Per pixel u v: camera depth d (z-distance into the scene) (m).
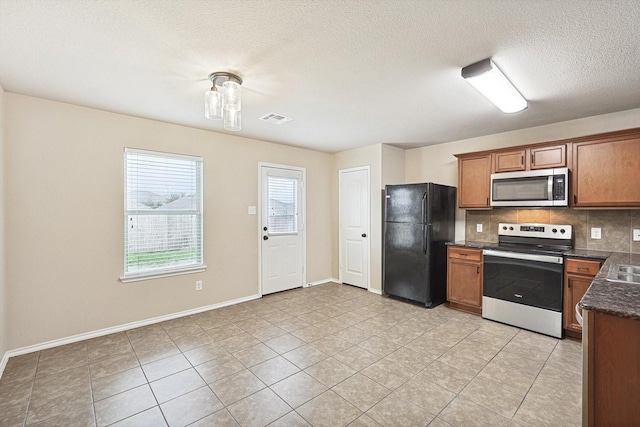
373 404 1.92
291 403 1.94
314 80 2.33
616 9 1.48
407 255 4.00
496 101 2.56
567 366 2.37
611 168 2.80
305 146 4.66
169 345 2.76
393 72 2.20
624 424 1.27
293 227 4.70
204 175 3.71
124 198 3.12
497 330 3.09
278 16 1.56
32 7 1.47
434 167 4.54
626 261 2.38
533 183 3.20
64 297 2.79
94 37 1.75
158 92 2.56
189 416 1.82
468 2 1.45
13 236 2.55
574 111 2.98
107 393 2.04
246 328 3.16
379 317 3.48
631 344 1.25
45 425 1.74
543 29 1.66
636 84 2.35
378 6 1.48
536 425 1.73
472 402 1.93
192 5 1.47
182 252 3.54
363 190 4.70
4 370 2.33
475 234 4.07
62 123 2.78
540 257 2.96
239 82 2.35
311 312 3.65
